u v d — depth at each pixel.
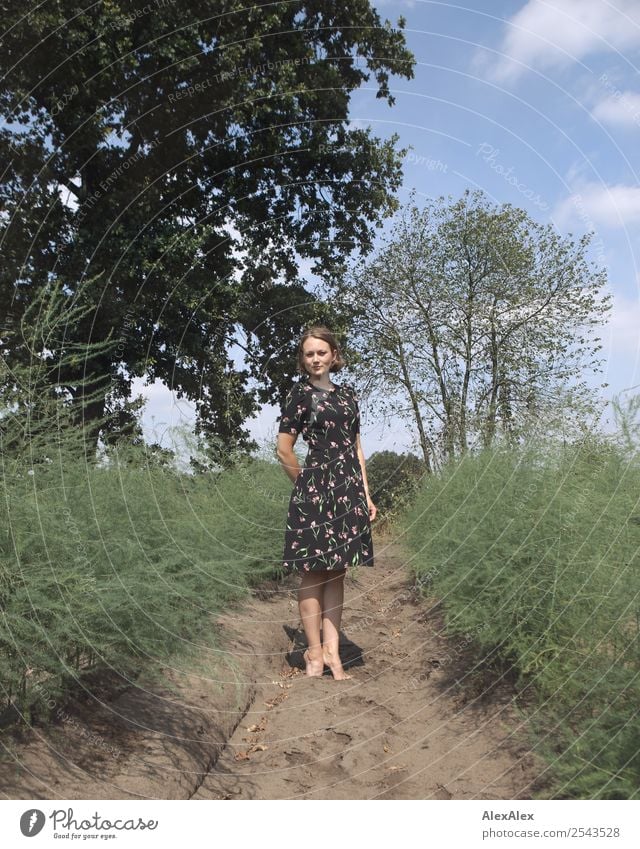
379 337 10.31
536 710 2.70
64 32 8.58
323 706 3.49
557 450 4.05
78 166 9.73
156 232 9.95
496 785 2.52
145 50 9.20
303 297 11.38
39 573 2.47
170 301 9.93
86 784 2.37
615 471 3.59
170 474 5.11
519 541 3.34
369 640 4.71
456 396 8.95
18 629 2.32
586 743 2.22
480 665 3.66
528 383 8.38
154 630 2.86
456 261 10.41
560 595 3.01
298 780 2.72
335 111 11.75
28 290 8.52
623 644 2.56
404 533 6.56
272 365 11.27
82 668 2.76
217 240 11.25
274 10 10.39
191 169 10.78
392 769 2.78
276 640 4.55
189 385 10.37
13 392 2.91
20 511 2.54
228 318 11.02
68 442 3.10
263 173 11.45
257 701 3.63
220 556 4.50
